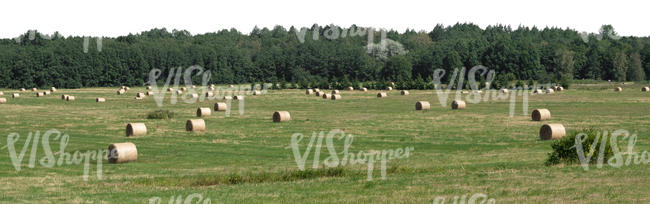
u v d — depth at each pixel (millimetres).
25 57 162750
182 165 32812
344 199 21656
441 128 49344
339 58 195375
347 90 146000
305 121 57812
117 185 26188
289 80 193750
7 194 23844
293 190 23891
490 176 25609
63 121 60969
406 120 57250
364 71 192625
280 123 56156
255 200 21953
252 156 36000
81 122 59531
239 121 58844
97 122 59438
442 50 179875
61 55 165875
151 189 25016
